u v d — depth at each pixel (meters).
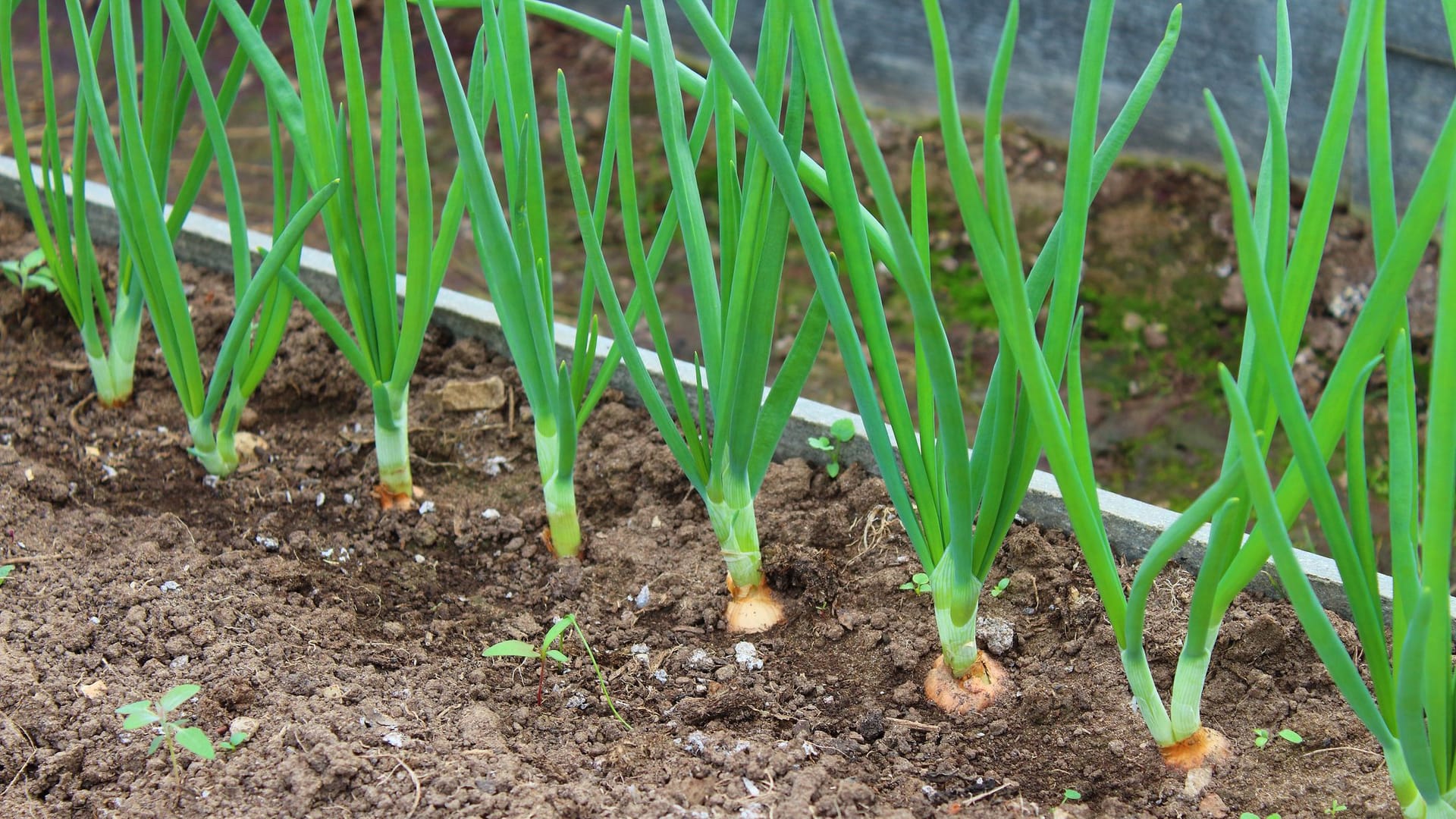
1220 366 1.00
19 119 1.31
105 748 1.13
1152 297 1.81
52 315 1.46
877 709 1.18
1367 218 1.87
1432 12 1.71
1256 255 1.00
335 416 1.40
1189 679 1.12
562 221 1.96
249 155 2.06
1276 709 1.17
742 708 1.18
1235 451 1.10
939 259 1.90
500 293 1.18
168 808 1.10
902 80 2.17
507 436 1.38
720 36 1.05
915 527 1.14
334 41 2.36
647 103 2.21
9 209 1.57
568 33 2.42
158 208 1.22
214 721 1.15
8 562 1.24
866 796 1.12
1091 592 1.23
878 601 1.24
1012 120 2.14
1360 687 1.05
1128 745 1.15
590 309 1.22
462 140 1.13
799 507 1.31
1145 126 2.01
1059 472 1.06
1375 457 1.62
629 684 1.20
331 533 1.30
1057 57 2.03
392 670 1.20
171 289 1.24
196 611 1.21
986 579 1.25
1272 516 1.02
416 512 1.32
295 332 1.43
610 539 1.30
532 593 1.27
